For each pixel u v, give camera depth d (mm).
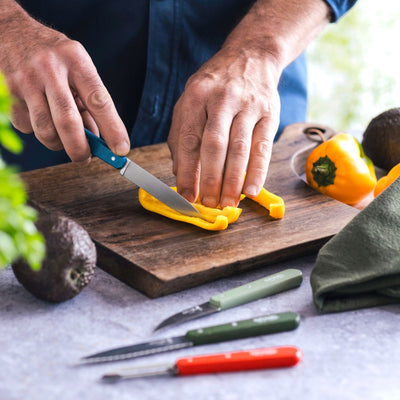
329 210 1375
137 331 974
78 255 979
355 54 3516
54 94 1216
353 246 1083
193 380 857
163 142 1789
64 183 1439
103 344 935
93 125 1433
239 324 958
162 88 1789
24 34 1330
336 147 1532
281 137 1805
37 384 838
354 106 3592
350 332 988
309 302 1073
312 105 3629
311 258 1241
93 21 1734
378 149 1636
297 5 1662
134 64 1779
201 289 1111
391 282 1045
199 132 1335
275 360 878
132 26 1731
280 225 1294
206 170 1274
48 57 1247
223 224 1237
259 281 1092
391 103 3553
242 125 1312
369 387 858
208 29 1781
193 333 939
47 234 977
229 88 1354
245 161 1284
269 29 1586
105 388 837
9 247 700
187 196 1320
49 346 921
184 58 1786
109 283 1123
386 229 1100
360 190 1517
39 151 1833
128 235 1219
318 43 3506
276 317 976
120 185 1445
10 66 1283
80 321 989
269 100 1396
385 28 3461
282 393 838
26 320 981
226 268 1132
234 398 825
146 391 833
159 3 1695
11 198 717
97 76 1266
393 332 993
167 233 1238
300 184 1506
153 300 1069
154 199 1349
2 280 1094
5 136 707
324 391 845
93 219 1282
